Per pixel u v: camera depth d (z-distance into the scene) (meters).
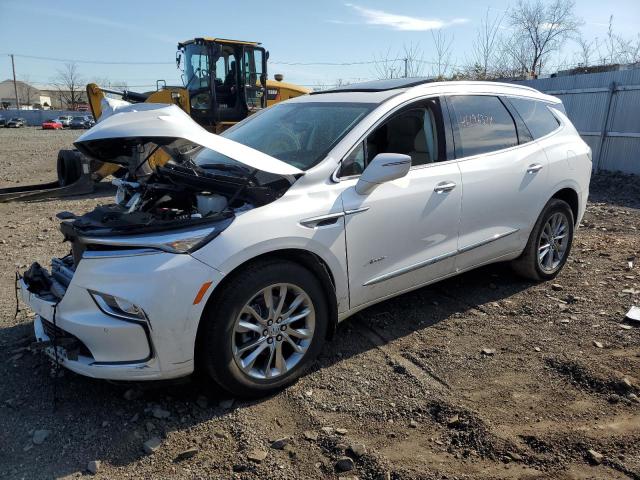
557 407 3.16
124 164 4.06
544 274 5.13
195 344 3.02
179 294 2.87
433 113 4.16
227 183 3.43
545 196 4.88
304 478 2.62
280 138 4.00
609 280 5.19
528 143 4.84
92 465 2.69
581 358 3.67
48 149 24.30
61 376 3.52
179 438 2.93
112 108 3.81
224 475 2.65
